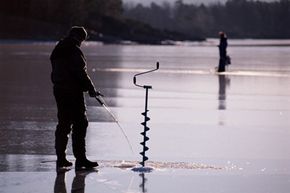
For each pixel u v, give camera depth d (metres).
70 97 16.41
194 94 35.25
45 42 147.25
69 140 20.22
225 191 14.23
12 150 18.56
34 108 27.95
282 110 28.56
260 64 66.44
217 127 23.47
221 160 17.50
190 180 15.19
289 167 16.64
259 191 14.25
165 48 129.12
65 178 15.28
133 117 25.75
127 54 89.50
